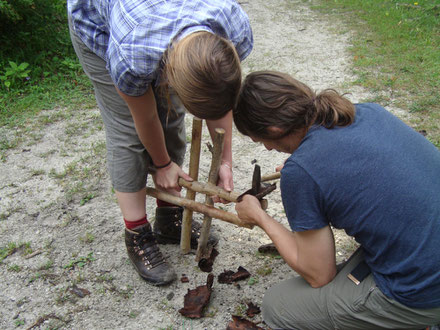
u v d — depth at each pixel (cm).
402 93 402
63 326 202
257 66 493
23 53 472
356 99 401
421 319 152
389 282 150
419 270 141
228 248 244
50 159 333
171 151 234
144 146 196
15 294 220
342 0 725
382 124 151
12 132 371
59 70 474
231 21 159
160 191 220
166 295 217
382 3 681
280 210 271
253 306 206
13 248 248
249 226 197
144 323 203
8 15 443
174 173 210
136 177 208
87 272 232
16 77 444
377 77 438
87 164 325
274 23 647
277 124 146
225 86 131
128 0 151
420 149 149
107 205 283
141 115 175
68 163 327
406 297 146
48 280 227
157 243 251
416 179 141
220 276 223
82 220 270
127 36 148
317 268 161
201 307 204
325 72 467
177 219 244
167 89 160
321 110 148
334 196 144
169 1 149
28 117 392
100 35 178
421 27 563
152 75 152
